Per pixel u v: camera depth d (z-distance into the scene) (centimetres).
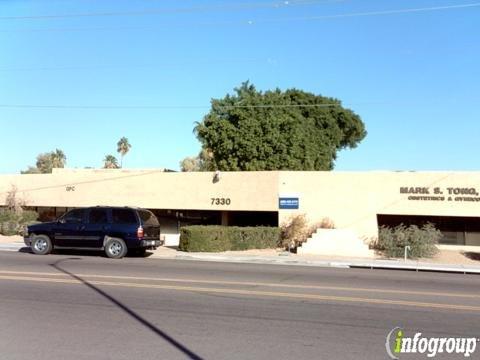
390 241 2531
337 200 2852
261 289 1235
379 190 2802
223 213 3206
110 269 1622
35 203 3459
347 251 2512
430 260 2397
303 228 2836
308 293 1189
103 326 825
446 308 1034
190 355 672
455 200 2697
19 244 2677
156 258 2177
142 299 1065
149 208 3200
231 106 4616
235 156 4547
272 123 4444
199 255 2306
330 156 5431
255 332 797
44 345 712
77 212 2158
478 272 2008
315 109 5478
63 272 1497
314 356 674
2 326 820
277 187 2939
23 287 1197
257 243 2688
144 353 679
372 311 982
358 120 5928
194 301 1052
